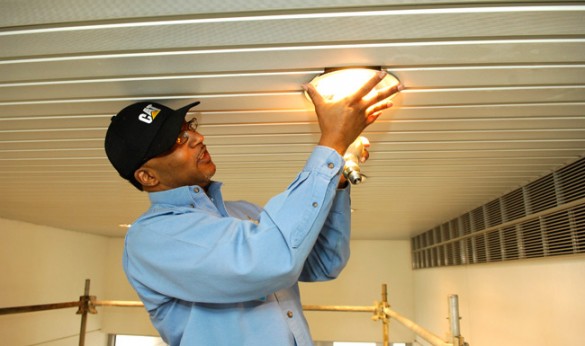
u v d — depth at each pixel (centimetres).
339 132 90
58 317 519
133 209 357
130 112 104
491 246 321
